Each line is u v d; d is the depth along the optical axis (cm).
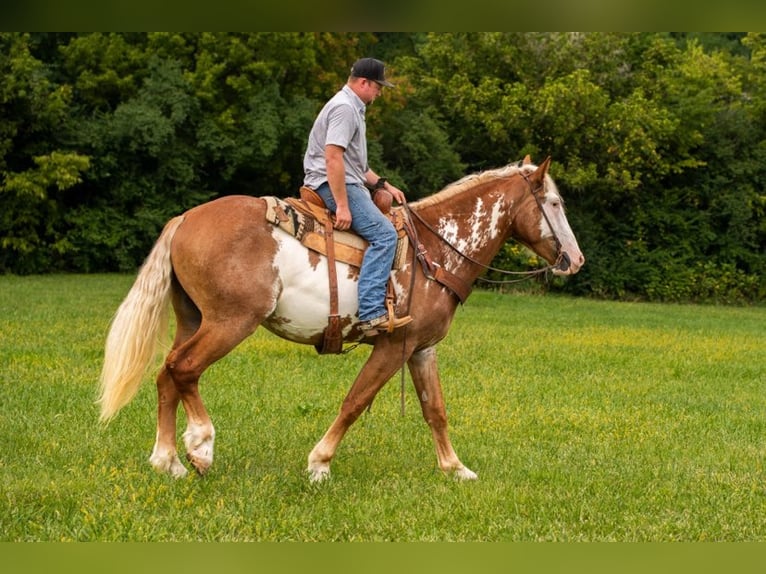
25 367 998
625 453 753
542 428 836
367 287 579
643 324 1895
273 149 2661
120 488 568
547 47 2886
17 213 2555
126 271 2702
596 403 968
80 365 1031
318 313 582
